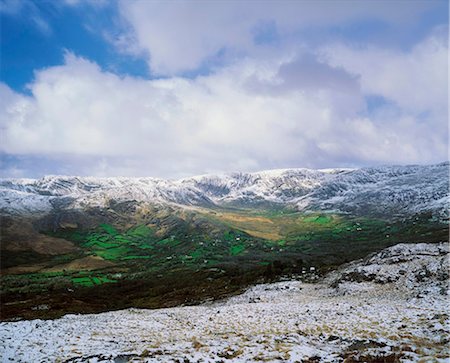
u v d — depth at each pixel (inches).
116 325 1261.1
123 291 5423.2
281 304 1626.5
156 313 1708.9
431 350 595.5
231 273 5044.3
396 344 660.1
